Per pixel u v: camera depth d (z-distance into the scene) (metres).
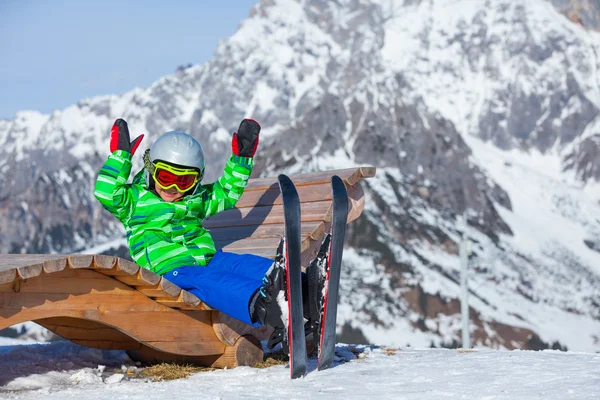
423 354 7.70
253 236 8.12
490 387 5.29
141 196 6.89
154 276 6.04
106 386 5.94
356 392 5.31
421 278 118.25
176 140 6.81
